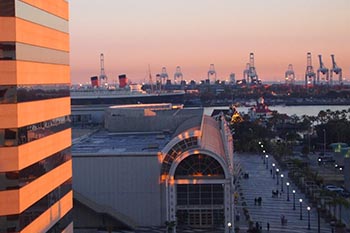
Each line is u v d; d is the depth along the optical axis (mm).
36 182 73625
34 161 73000
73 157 129000
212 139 148625
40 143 75312
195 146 126938
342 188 173750
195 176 127938
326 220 135250
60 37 85250
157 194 128875
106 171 129250
